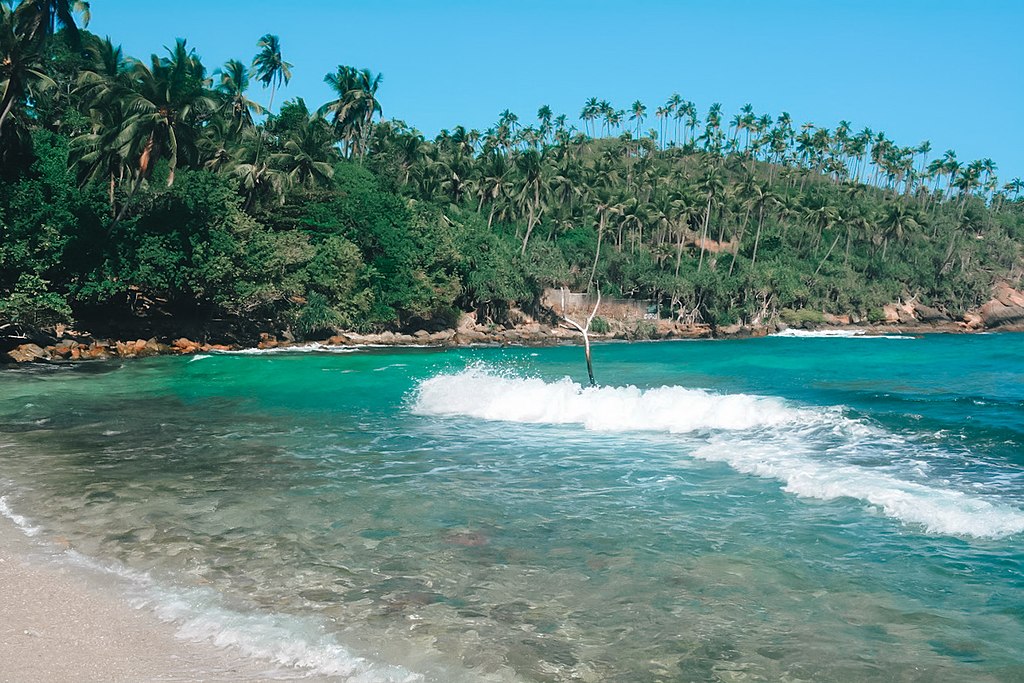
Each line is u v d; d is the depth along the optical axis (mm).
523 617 6363
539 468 12227
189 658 5625
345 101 72750
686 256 102250
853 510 9414
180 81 40594
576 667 5488
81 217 37719
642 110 161750
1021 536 8266
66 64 53844
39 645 5844
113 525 9047
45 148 37406
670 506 9789
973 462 11977
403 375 28438
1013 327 104562
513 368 33719
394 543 8352
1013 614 6320
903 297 108375
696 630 6102
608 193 99688
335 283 51750
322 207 55500
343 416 18031
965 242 120312
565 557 7859
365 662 5570
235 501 10117
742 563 7621
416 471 12031
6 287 33000
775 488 10633
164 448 13961
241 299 43562
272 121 69875
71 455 13305
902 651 5707
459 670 5441
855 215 109438
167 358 37094
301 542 8391
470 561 7746
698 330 84312
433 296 61000
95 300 38719
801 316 95750
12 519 9344
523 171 79938
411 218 60781
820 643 5855
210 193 43000
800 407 17844
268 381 26141
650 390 19219
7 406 19672
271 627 6176
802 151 146750
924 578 7156
